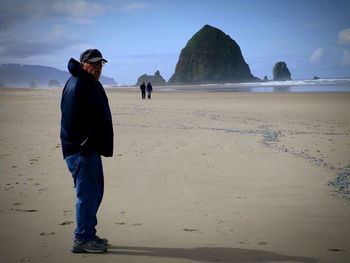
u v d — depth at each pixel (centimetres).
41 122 1659
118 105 2970
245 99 3919
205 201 575
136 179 709
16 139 1177
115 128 1456
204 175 739
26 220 489
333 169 805
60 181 691
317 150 1033
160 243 412
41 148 1023
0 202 565
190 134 1307
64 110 385
